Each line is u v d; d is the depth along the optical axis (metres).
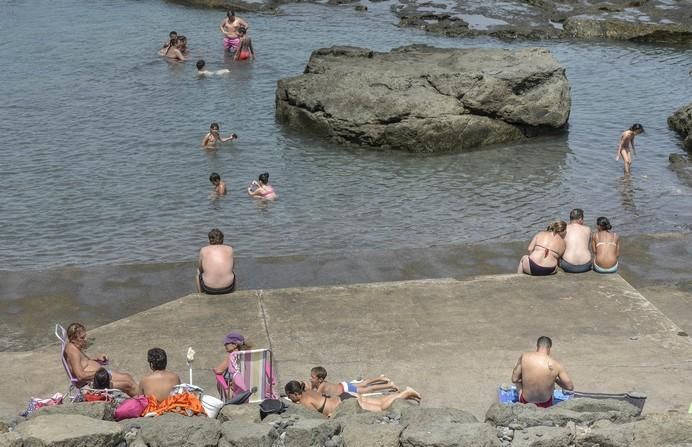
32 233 22.20
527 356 12.96
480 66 30.52
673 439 11.05
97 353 14.82
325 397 12.95
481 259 19.45
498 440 10.84
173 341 15.22
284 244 21.72
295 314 16.14
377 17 46.22
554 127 30.17
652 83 36.03
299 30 43.19
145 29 42.50
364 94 29.27
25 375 14.26
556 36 43.31
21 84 33.84
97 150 27.69
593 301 16.55
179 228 22.61
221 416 12.01
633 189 25.56
